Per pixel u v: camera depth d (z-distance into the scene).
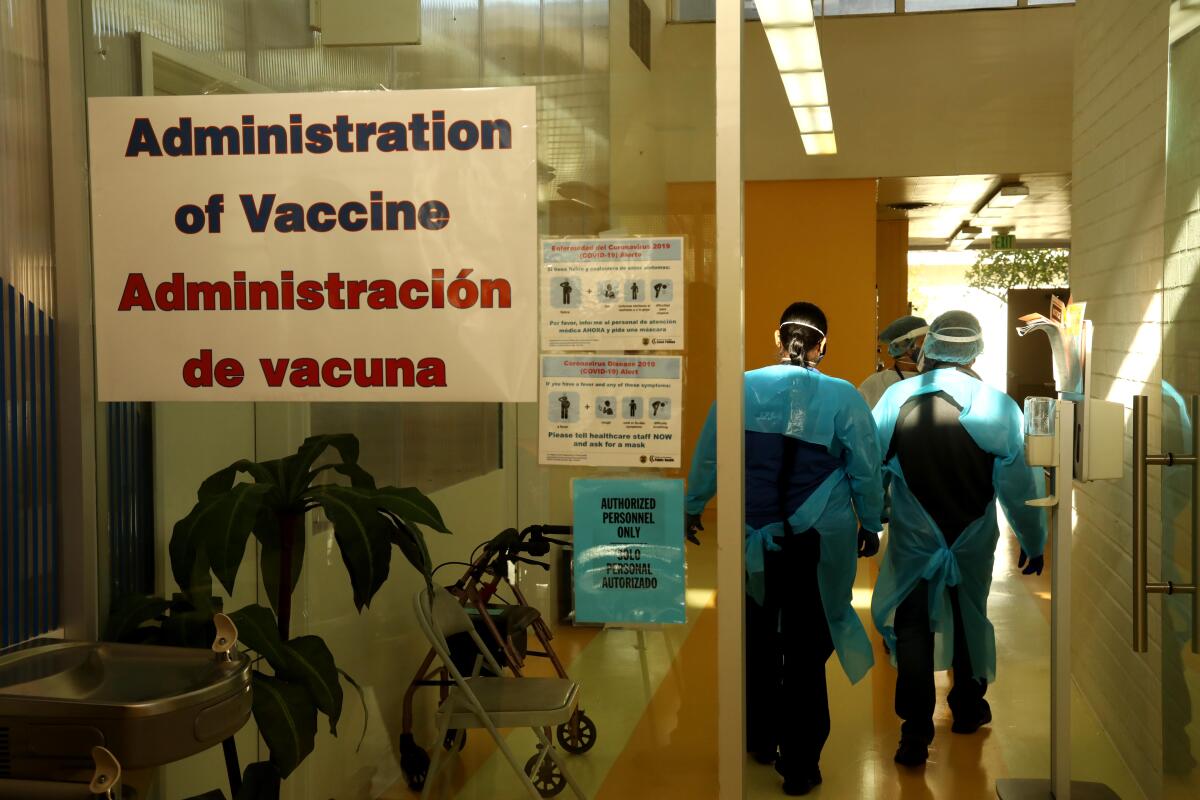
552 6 2.06
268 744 1.93
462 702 2.26
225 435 2.23
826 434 3.17
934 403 3.71
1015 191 9.14
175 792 2.33
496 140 2.08
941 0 8.28
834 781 3.56
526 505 2.14
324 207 2.12
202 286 2.14
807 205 8.66
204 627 2.11
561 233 2.07
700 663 2.08
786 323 3.33
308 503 2.20
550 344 2.09
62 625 2.18
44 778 1.53
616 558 2.11
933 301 24.12
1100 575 4.07
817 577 3.26
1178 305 2.63
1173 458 2.38
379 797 2.33
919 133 8.40
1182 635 2.54
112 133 2.14
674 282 2.05
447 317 2.11
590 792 2.17
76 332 2.15
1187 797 2.50
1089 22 4.30
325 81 2.14
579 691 2.15
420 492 2.11
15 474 2.05
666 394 2.06
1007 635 5.36
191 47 2.15
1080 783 3.47
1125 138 3.67
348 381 2.13
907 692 3.67
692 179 2.04
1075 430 3.12
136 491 2.25
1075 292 4.57
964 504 3.67
